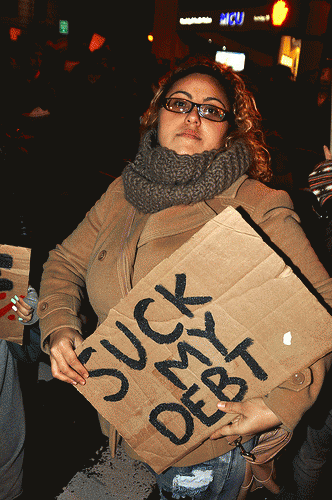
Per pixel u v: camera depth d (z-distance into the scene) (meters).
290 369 1.13
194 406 1.24
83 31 17.45
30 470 2.31
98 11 17.45
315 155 4.91
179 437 1.28
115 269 1.35
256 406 1.18
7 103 8.79
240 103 1.41
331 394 1.86
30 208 5.68
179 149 1.31
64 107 9.09
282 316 1.10
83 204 6.66
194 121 1.31
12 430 1.87
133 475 2.35
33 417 2.62
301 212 2.00
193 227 1.26
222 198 1.27
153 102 1.50
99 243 1.44
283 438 1.35
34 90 9.03
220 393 1.20
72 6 17.09
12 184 1.93
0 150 1.95
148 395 1.27
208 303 1.14
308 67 10.52
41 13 16.56
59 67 9.45
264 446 1.35
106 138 8.84
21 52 9.80
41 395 2.79
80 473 2.33
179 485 1.40
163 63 11.25
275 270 1.07
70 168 7.68
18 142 7.48
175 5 13.44
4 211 1.84
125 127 9.25
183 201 1.24
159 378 1.24
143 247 1.32
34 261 3.19
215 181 1.22
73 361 1.31
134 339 1.23
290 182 3.62
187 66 1.41
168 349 1.21
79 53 10.65
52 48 9.73
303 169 4.78
